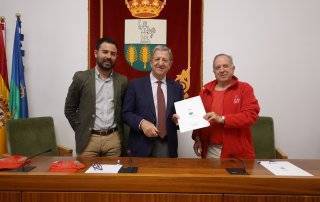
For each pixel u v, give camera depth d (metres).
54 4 3.37
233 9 3.34
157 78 2.45
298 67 3.39
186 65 3.36
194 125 2.18
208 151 2.39
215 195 1.59
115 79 2.61
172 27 3.35
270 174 1.65
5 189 1.60
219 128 2.30
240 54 3.37
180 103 2.32
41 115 3.45
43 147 3.15
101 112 2.58
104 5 3.36
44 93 3.44
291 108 3.42
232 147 2.27
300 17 3.35
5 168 1.72
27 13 3.38
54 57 3.41
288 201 1.58
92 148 2.56
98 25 3.36
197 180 1.59
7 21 3.39
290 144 3.45
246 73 3.39
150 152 2.35
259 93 3.41
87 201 1.60
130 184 1.59
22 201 1.61
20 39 3.28
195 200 1.60
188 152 3.44
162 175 1.60
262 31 3.36
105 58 2.51
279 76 3.39
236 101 2.31
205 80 3.38
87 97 2.54
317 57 3.38
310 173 1.69
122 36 3.37
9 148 2.97
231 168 1.78
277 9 3.35
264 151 3.18
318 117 3.43
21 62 3.28
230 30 3.36
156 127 2.34
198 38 3.35
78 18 3.37
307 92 3.41
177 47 3.36
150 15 3.36
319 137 3.44
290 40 3.37
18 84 3.25
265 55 3.38
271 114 3.42
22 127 3.06
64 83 3.43
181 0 3.34
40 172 1.65
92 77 2.56
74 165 1.75
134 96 2.46
